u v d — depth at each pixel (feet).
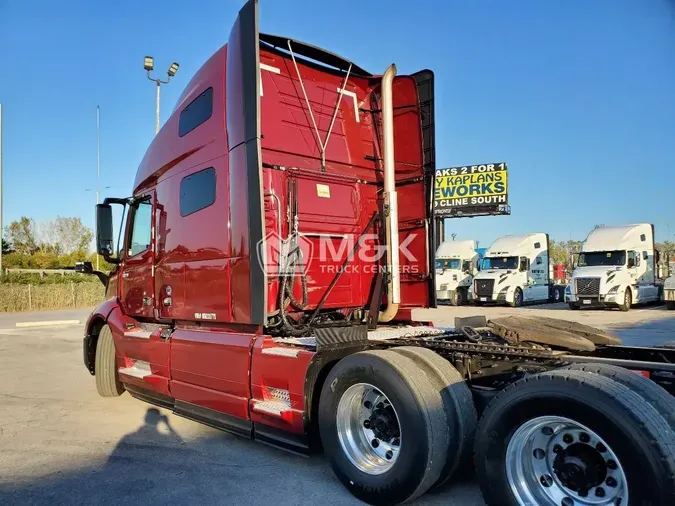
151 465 16.06
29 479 15.07
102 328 25.41
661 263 91.61
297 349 15.12
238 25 16.34
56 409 23.25
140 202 23.22
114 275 25.04
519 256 94.68
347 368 13.50
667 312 73.97
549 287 104.78
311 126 19.16
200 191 18.52
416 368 12.68
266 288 15.57
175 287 19.77
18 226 219.61
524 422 10.65
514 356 13.38
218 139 17.70
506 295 91.40
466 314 75.82
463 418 12.52
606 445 9.47
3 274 105.70
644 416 9.15
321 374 14.80
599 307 82.12
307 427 14.52
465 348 14.24
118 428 20.12
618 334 46.68
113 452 17.31
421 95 20.35
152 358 20.72
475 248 106.83
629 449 9.11
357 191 20.10
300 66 19.39
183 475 15.21
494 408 11.18
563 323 16.25
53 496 13.87
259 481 14.71
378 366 12.75
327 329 14.82
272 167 17.61
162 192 20.99
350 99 20.66
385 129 18.85
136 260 22.80
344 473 13.46
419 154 20.40
